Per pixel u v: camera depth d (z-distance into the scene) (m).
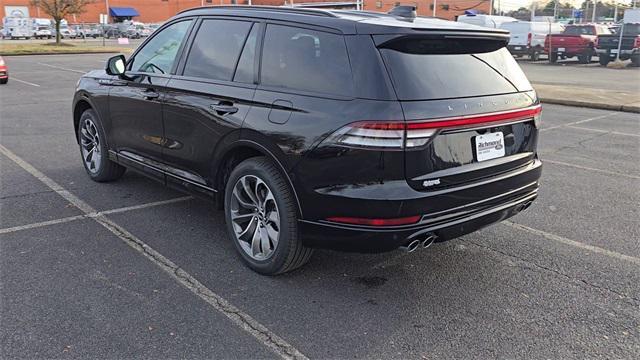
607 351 3.11
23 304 3.46
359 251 3.35
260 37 3.95
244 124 3.78
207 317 3.37
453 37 3.48
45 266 4.00
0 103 12.09
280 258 3.73
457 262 4.24
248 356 3.00
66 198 5.55
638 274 4.09
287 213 3.61
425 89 3.27
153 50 4.98
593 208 5.60
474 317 3.45
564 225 5.10
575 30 28.38
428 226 3.28
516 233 4.88
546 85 17.03
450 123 3.26
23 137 8.48
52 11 38.41
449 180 3.34
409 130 3.12
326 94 3.39
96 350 3.01
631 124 10.78
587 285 3.90
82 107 6.17
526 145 3.94
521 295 3.74
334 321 3.37
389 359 3.00
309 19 3.68
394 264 4.18
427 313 3.48
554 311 3.54
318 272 4.01
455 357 3.03
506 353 3.08
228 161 4.16
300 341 3.15
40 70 20.25
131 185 6.03
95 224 4.86
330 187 3.32
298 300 3.61
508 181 3.71
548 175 6.86
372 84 3.21
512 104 3.70
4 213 5.07
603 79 19.41
